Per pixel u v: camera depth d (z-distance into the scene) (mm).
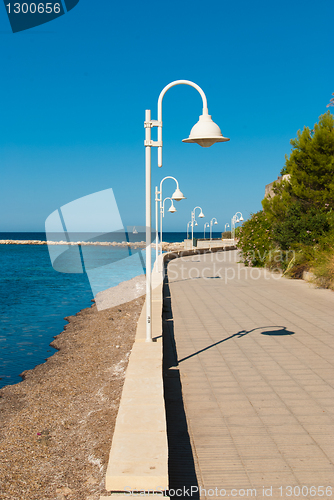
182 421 4547
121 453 3078
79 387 7145
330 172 16531
